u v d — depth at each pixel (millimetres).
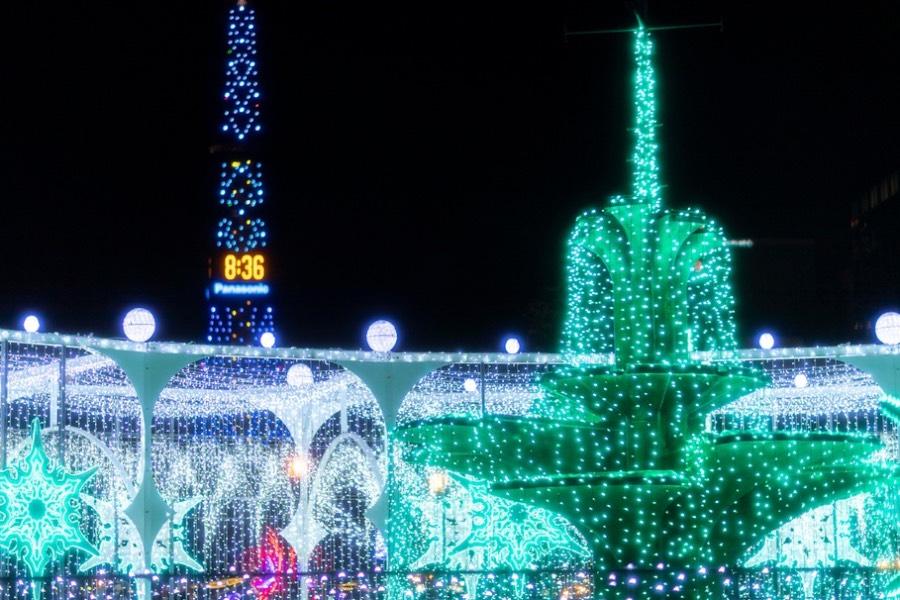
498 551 21484
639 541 17016
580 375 16938
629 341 17297
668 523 16984
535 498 17125
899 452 20359
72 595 18344
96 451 22266
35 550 18312
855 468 17422
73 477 18906
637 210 17344
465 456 17766
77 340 19219
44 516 18484
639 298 17281
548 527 21516
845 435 16984
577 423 17422
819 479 17422
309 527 22891
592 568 16062
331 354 21047
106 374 22500
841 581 19109
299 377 21094
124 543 20141
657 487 16453
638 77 18125
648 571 14633
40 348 21297
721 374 16844
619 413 17172
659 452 17094
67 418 22094
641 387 16797
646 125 17953
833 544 22078
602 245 17531
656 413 17109
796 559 21938
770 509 17469
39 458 18562
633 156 17906
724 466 17047
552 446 17406
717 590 17094
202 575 14336
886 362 20422
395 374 21281
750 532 17547
